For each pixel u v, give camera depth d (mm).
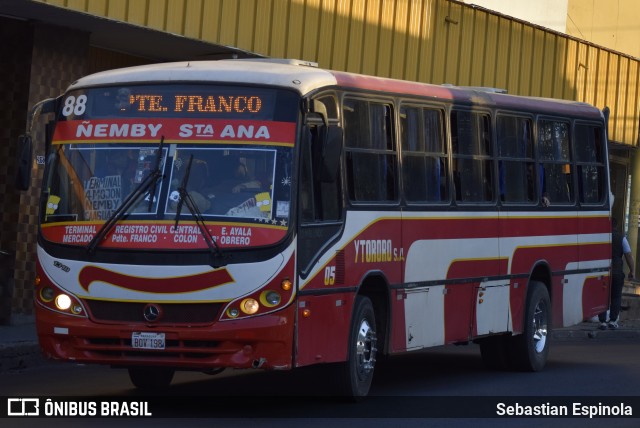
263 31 21750
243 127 12297
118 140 12453
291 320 12055
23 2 17609
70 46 20250
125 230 12070
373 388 15641
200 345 11906
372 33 24844
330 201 13055
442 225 15719
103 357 12117
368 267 13820
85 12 18188
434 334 15547
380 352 14422
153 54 22656
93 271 12102
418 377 17266
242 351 11906
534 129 18609
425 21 26625
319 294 12648
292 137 12281
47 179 12664
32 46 19703
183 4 19938
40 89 19891
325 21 23359
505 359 18422
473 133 16875
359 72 24516
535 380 17219
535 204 18500
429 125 15680
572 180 19859
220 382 15547
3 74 19891
